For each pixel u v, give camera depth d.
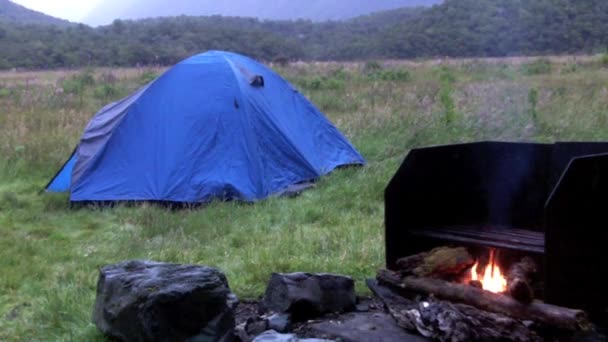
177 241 6.07
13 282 5.24
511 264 3.87
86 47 45.94
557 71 22.89
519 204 4.38
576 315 3.27
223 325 3.56
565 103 12.01
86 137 8.09
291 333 3.83
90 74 24.06
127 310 3.54
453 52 43.62
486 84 17.53
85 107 15.27
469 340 3.41
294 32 65.12
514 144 4.39
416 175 4.21
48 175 9.13
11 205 7.70
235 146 7.68
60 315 4.36
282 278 4.04
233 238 6.07
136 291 3.52
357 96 15.85
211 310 3.52
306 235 5.96
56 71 38.06
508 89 15.34
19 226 6.99
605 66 24.27
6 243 6.33
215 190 7.41
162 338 3.41
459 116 11.02
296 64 33.81
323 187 7.87
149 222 6.75
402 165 4.15
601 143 4.08
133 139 7.76
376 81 21.08
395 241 4.16
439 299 3.82
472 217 4.52
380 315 4.02
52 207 7.56
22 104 15.69
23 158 9.45
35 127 11.82
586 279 3.42
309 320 4.00
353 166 8.79
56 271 5.52
